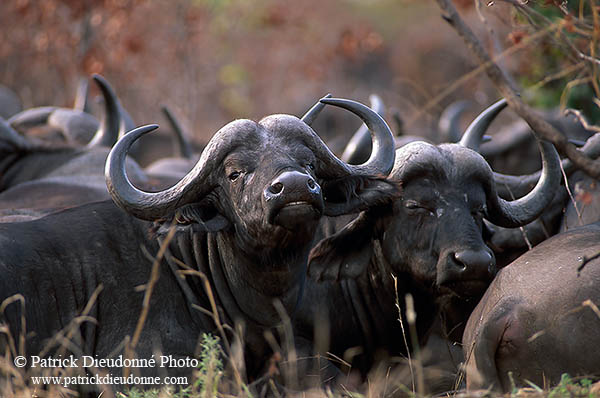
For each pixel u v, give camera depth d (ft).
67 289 41.22
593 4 37.11
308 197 35.29
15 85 120.98
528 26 40.60
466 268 39.22
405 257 41.70
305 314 44.86
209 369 35.14
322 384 42.24
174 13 129.08
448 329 43.42
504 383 34.99
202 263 42.06
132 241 42.83
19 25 121.80
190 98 125.29
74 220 43.50
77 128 82.89
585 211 48.32
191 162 84.33
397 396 43.37
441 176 41.57
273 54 151.23
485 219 46.21
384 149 41.70
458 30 31.22
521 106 31.17
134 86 121.80
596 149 47.98
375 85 153.17
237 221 38.60
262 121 39.55
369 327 45.60
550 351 33.91
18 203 58.44
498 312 35.14
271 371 38.81
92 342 40.91
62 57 117.80
